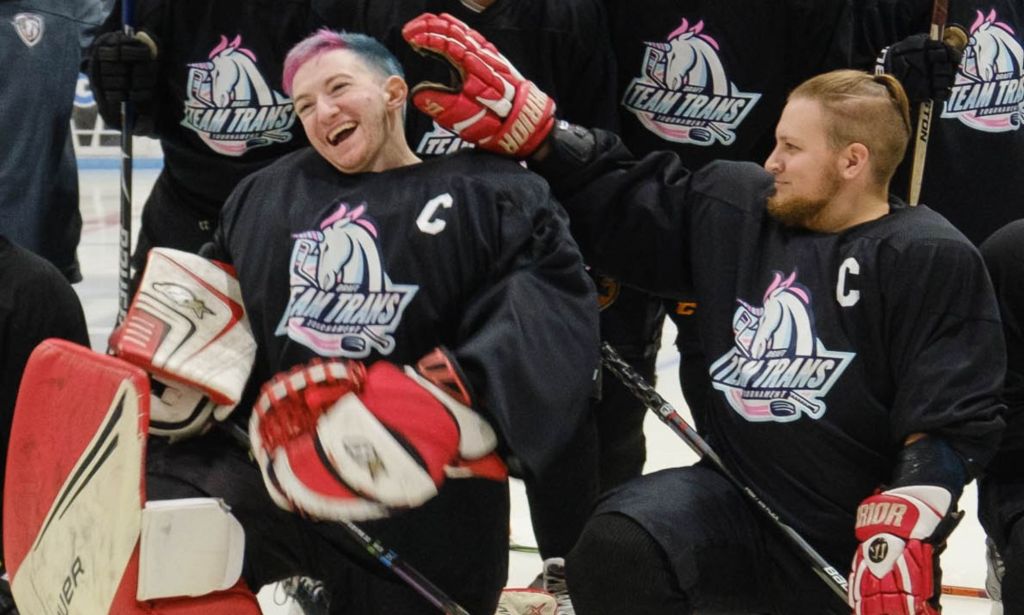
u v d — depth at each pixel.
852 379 7.26
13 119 9.86
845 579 7.25
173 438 7.50
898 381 7.22
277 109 9.74
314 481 6.65
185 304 7.48
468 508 7.34
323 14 9.45
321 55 7.45
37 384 7.47
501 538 7.56
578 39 9.26
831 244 7.43
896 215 7.45
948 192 10.50
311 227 7.41
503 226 7.26
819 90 7.45
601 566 7.18
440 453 6.66
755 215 7.67
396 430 6.64
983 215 10.58
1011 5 10.42
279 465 6.73
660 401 8.05
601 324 9.69
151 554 6.67
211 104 9.77
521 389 6.88
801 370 7.35
